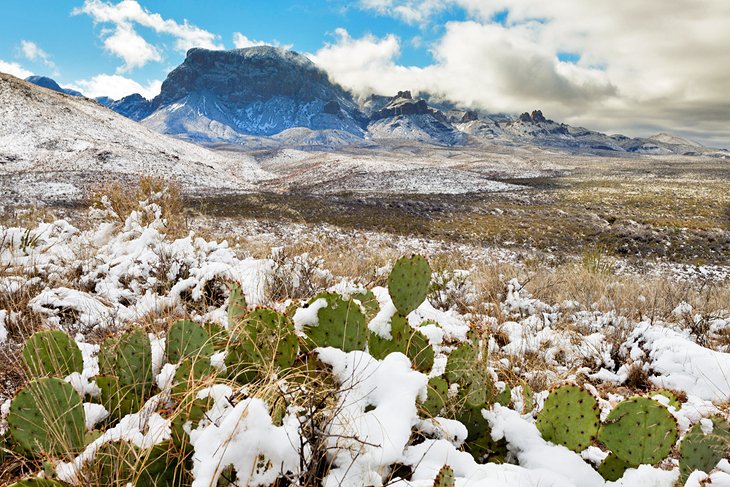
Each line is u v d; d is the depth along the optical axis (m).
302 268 4.55
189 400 1.54
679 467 1.68
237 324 1.90
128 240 6.00
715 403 2.68
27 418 1.57
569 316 4.75
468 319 4.14
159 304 3.82
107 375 1.96
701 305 5.71
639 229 25.05
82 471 1.36
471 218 27.50
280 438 1.30
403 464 1.46
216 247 5.75
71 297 3.74
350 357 1.72
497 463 1.73
